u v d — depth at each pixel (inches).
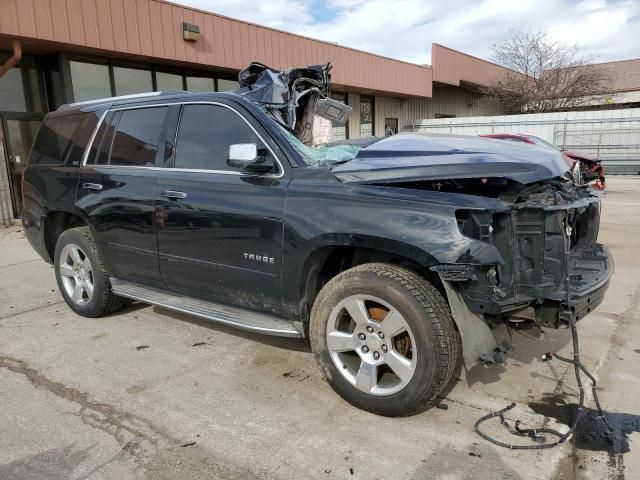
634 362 146.9
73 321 190.1
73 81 431.8
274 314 139.6
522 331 123.0
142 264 165.9
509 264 112.2
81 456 108.3
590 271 132.0
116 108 178.9
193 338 171.6
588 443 109.4
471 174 117.5
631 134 801.6
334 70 661.9
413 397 113.0
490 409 123.9
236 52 522.6
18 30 361.1
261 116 140.0
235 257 139.5
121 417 123.1
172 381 140.9
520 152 134.6
